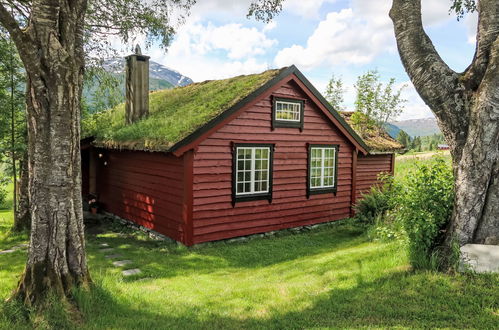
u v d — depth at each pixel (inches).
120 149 477.1
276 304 217.6
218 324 191.5
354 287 227.0
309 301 216.1
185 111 464.4
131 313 205.8
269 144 444.1
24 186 456.1
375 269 251.3
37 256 202.5
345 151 537.3
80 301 200.8
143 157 463.8
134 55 537.0
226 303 226.4
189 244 383.9
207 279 286.4
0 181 485.1
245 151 426.6
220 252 371.2
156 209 439.5
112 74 526.6
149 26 502.6
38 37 193.6
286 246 399.2
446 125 241.8
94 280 230.4
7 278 272.4
